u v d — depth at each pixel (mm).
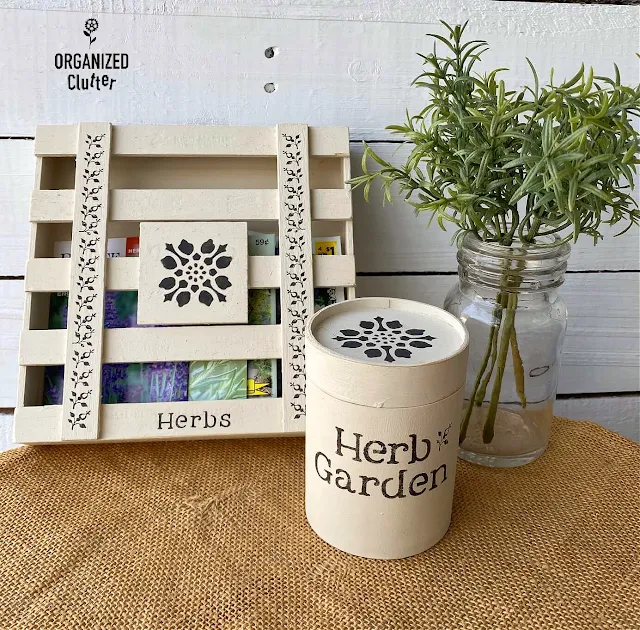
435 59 522
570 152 413
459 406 458
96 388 565
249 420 578
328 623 409
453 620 414
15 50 616
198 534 490
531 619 416
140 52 628
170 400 583
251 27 631
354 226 693
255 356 584
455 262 717
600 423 798
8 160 648
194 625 405
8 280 682
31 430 561
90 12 613
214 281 585
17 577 441
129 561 460
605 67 672
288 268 596
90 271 577
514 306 543
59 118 639
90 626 403
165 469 572
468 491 553
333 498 463
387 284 715
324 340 460
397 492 446
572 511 527
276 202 605
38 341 568
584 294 741
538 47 660
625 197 482
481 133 497
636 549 482
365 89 659
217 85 645
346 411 431
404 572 455
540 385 585
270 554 470
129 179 623
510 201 464
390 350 445
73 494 535
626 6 656
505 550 480
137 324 588
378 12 638
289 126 615
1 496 529
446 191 675
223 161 632
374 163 679
